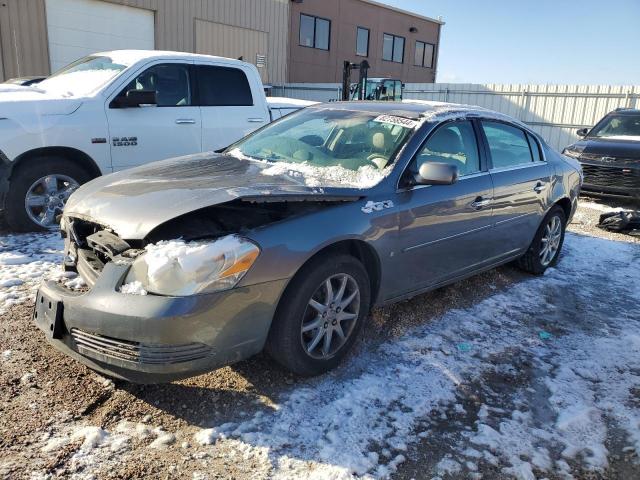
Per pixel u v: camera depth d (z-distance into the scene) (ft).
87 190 11.07
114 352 8.38
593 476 8.33
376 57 102.12
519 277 17.39
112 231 9.59
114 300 8.36
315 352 10.23
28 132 17.48
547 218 17.22
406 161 11.80
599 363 11.80
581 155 31.89
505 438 9.04
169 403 9.36
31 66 48.42
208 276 8.36
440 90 65.26
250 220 9.82
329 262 9.95
